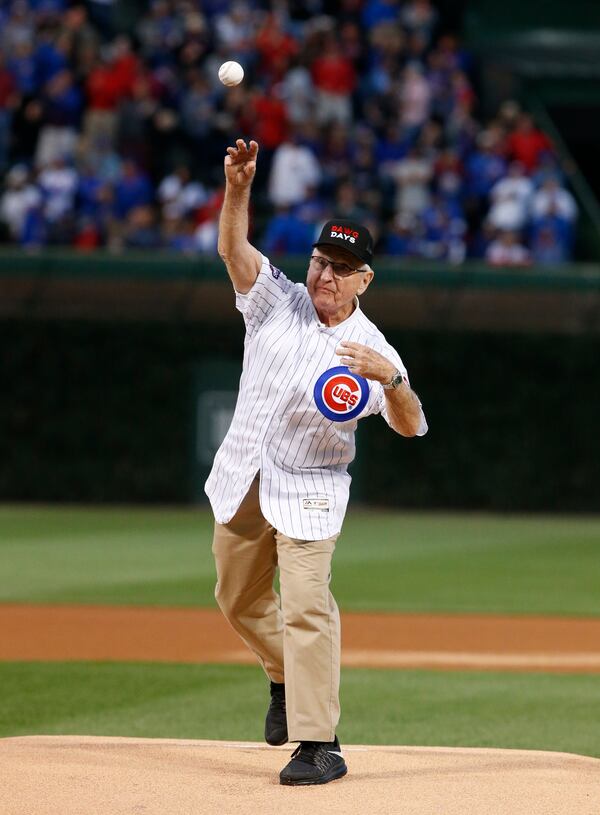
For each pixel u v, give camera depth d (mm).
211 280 69188
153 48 77500
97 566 47281
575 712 25156
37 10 78062
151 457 69250
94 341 69250
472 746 22078
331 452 17812
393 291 69562
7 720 23609
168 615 37125
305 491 17562
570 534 60250
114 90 73312
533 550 53812
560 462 69625
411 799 16453
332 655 17344
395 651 32312
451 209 73312
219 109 75625
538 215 73000
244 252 17688
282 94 76438
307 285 17859
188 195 71750
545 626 36219
